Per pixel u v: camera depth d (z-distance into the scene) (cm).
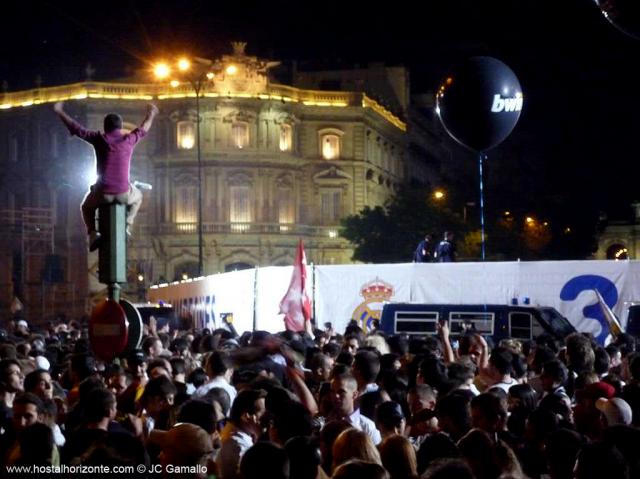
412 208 10350
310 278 3597
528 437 1125
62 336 3591
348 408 1250
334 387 1254
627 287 3325
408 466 945
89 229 1484
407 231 10244
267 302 3791
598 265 3353
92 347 1423
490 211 11669
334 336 2447
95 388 1181
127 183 1479
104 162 1469
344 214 11025
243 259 10406
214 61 10788
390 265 3553
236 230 10375
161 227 10425
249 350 1318
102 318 1420
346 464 795
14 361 1379
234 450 1112
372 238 10288
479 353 1756
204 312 4509
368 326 3556
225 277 4147
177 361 1709
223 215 10412
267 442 831
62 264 10750
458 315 3209
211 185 10431
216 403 1217
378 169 11562
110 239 1454
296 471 877
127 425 1288
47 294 10550
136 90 10631
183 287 5206
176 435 956
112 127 1482
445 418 1163
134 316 1435
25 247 10650
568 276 3375
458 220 10344
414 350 1969
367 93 11456
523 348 2178
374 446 966
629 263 3325
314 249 10844
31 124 11038
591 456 827
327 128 11019
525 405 1255
